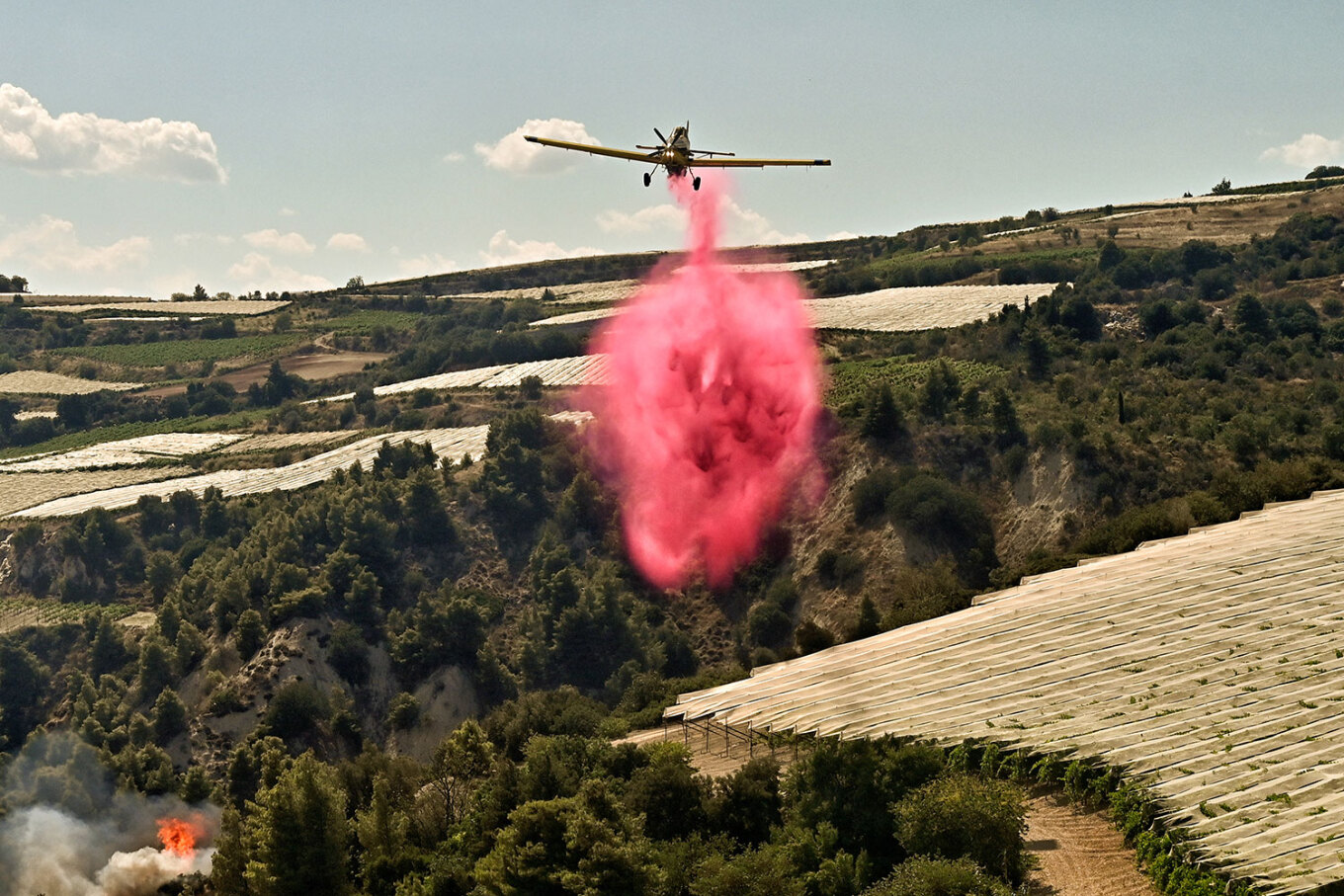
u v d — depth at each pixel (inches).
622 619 5634.8
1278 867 1859.0
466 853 2615.7
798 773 2433.6
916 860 1979.6
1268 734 2370.8
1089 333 7839.6
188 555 6811.0
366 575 5940.0
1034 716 2628.0
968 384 6594.5
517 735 3964.1
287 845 2741.1
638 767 2689.5
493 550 6373.0
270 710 5260.8
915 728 2620.6
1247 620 3061.0
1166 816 2100.1
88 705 5541.3
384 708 5546.3
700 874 2135.8
